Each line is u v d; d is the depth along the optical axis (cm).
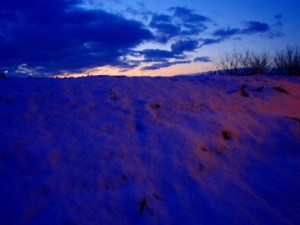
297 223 306
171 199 315
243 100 627
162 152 385
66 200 273
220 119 507
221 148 440
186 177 355
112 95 514
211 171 385
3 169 304
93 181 308
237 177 385
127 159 356
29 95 484
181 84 645
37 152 332
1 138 351
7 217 243
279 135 509
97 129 410
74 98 489
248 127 520
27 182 288
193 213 301
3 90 498
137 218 278
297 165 418
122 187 313
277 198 347
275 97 686
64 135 382
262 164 421
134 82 609
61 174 306
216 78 850
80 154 344
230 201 327
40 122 408
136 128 440
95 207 275
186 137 427
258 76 1153
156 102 523
